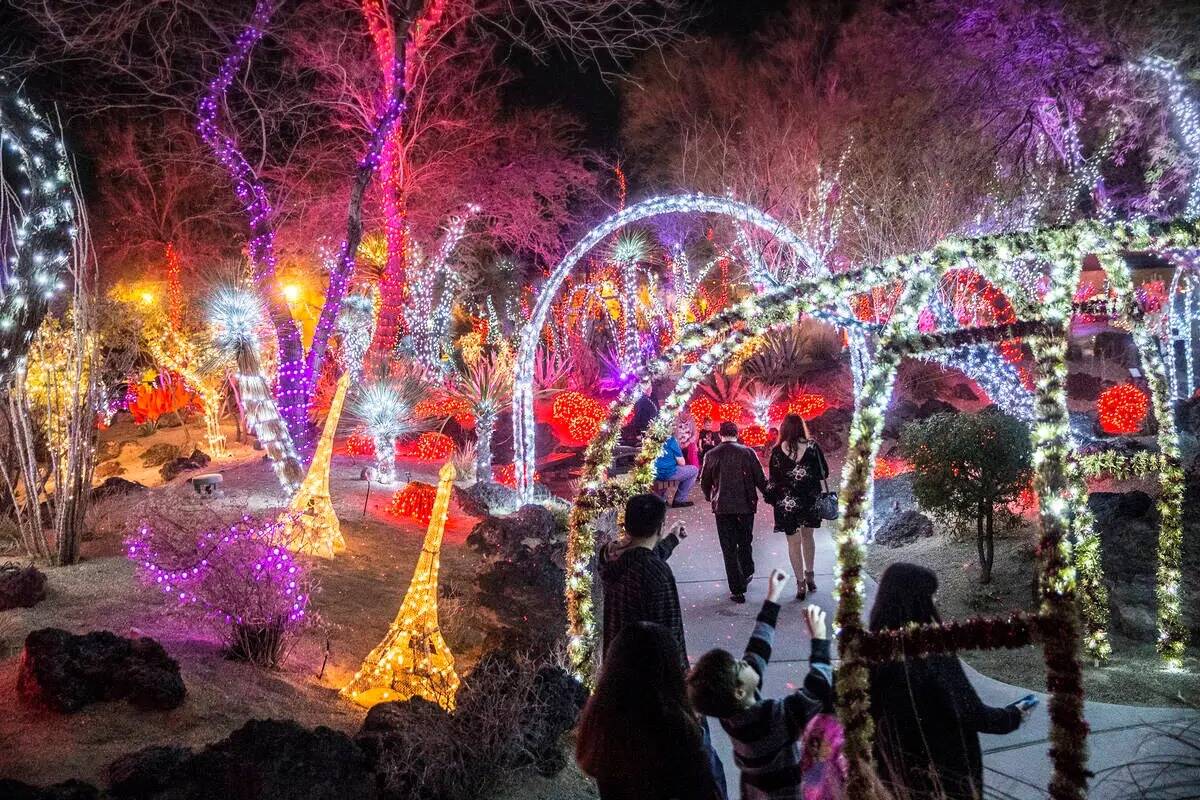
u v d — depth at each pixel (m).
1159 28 18.44
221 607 5.92
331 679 6.10
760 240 21.12
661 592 5.16
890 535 10.48
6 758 4.38
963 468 8.48
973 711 3.96
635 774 3.37
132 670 4.97
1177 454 6.75
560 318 23.50
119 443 18.12
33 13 16.23
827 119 22.33
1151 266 19.20
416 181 24.30
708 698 3.91
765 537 11.12
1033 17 19.61
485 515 11.33
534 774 5.28
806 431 8.89
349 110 21.88
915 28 21.55
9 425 8.66
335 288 13.23
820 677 4.11
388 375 15.12
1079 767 3.32
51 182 7.83
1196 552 8.34
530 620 7.56
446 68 24.02
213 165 21.47
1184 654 6.86
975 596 8.29
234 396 18.81
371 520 10.41
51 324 8.71
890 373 4.14
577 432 17.61
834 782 3.97
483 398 14.18
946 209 19.86
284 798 4.20
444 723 4.97
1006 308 19.03
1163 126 18.84
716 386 18.88
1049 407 3.81
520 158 26.69
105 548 8.23
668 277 24.56
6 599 6.47
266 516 9.34
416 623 5.88
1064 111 20.59
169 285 16.77
